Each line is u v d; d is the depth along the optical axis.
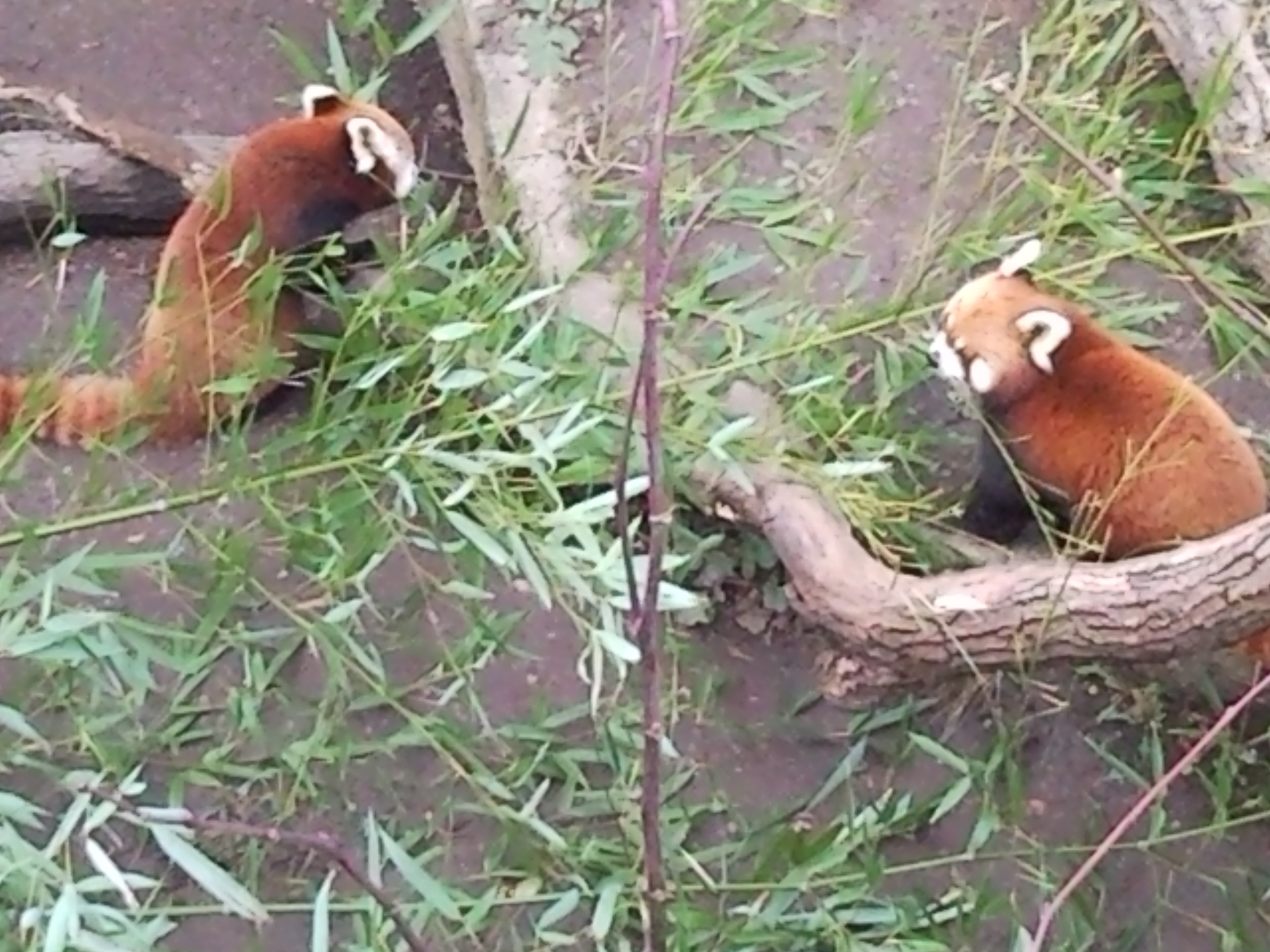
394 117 3.69
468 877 2.72
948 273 3.22
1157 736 2.86
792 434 2.95
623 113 3.40
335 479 3.03
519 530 2.44
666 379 2.79
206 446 3.06
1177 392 2.82
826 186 3.37
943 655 2.70
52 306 3.32
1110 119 3.31
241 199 3.07
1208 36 3.40
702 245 3.29
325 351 3.07
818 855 2.58
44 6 3.81
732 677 2.99
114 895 2.60
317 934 1.92
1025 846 2.80
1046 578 2.63
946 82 3.56
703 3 3.33
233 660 2.91
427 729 2.66
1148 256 3.11
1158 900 2.78
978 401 2.90
